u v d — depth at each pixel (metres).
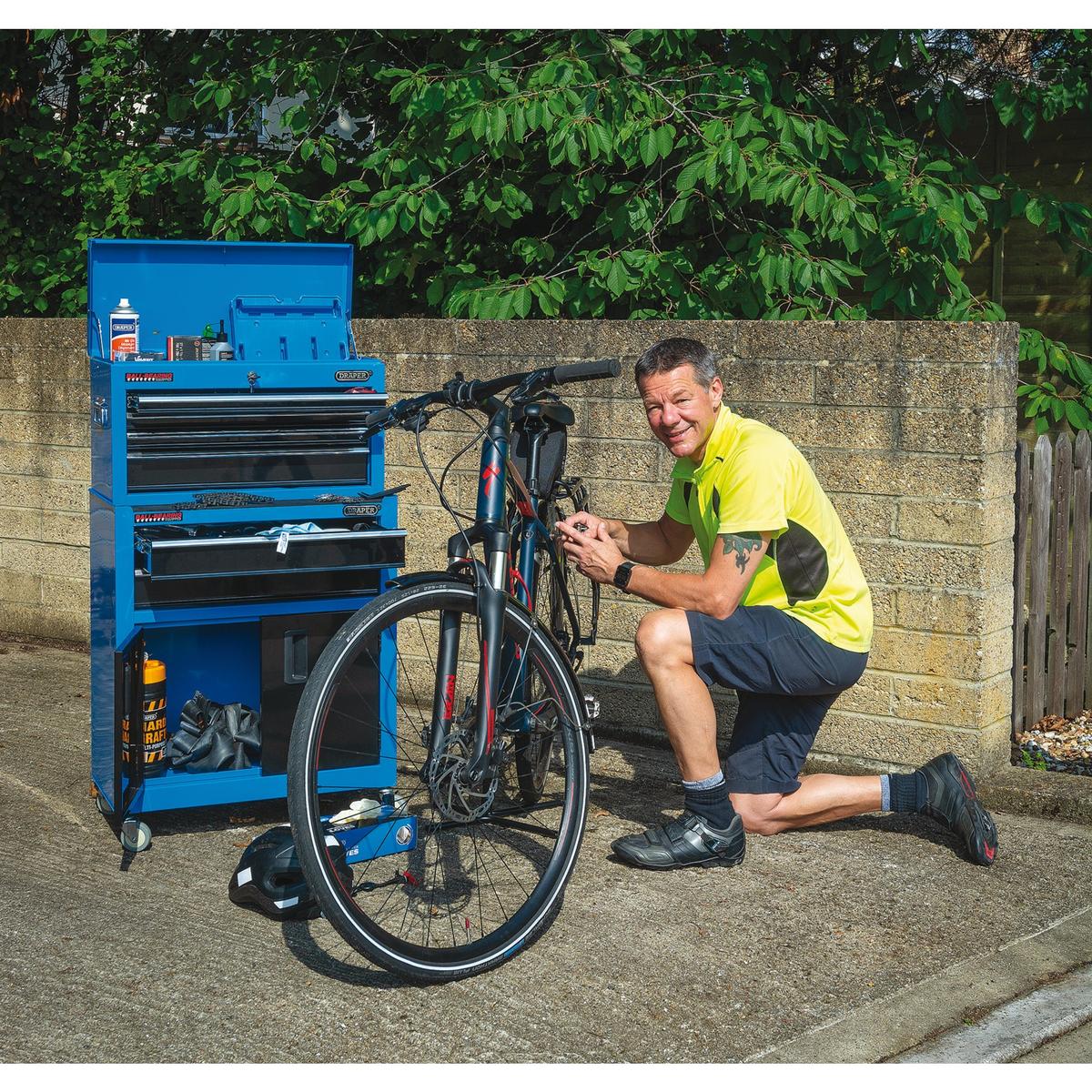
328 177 7.28
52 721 5.52
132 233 7.95
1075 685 5.46
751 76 6.05
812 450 4.73
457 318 6.11
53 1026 3.03
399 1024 3.05
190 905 3.72
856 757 4.75
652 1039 2.99
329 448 4.16
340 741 4.08
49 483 6.84
